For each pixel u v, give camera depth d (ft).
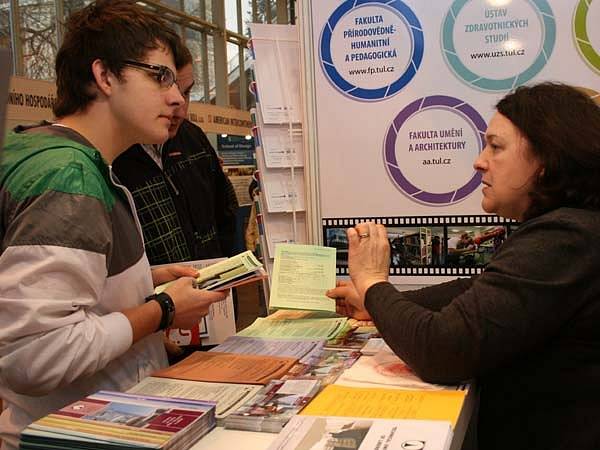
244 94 30.40
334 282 5.00
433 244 5.72
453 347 3.15
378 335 4.42
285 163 5.95
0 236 3.54
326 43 5.77
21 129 4.16
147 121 4.04
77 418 2.73
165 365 4.42
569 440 3.29
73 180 3.44
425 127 5.63
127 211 4.04
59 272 3.30
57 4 14.38
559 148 3.40
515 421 3.49
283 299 4.88
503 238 5.53
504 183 3.64
